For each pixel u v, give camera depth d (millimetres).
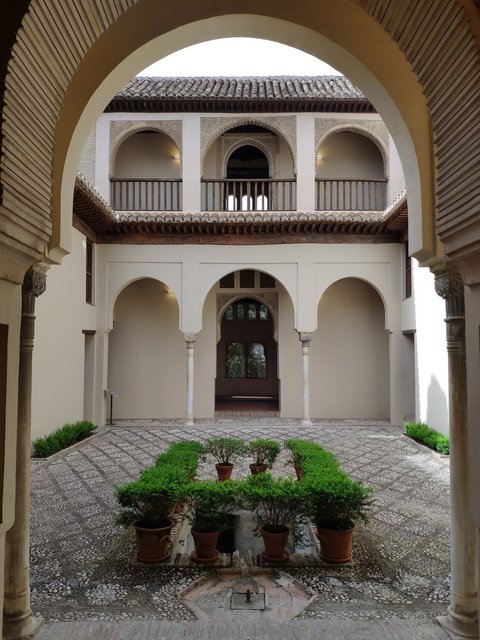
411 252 3725
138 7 3715
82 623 3377
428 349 10852
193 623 3355
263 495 4516
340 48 3707
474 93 1992
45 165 2500
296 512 4664
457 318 3502
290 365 14273
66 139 3584
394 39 2365
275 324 14375
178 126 12797
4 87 1996
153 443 10609
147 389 14203
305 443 7043
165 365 14273
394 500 6602
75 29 2338
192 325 12727
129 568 4477
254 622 3352
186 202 12602
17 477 3402
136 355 14273
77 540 5152
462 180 2178
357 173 14234
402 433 11703
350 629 3283
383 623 3396
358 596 3984
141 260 12789
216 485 4688
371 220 12055
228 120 12773
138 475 7895
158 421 13750
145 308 14391
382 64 3656
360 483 4949
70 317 10898
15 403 2473
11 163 2111
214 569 4445
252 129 13898
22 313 3480
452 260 2402
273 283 14438
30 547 4973
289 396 14203
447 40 2027
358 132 12914
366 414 14195
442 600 3918
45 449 8906
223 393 17172
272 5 3686
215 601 3904
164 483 4699
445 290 3557
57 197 3535
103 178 12672
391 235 12797
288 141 12781
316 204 13508
